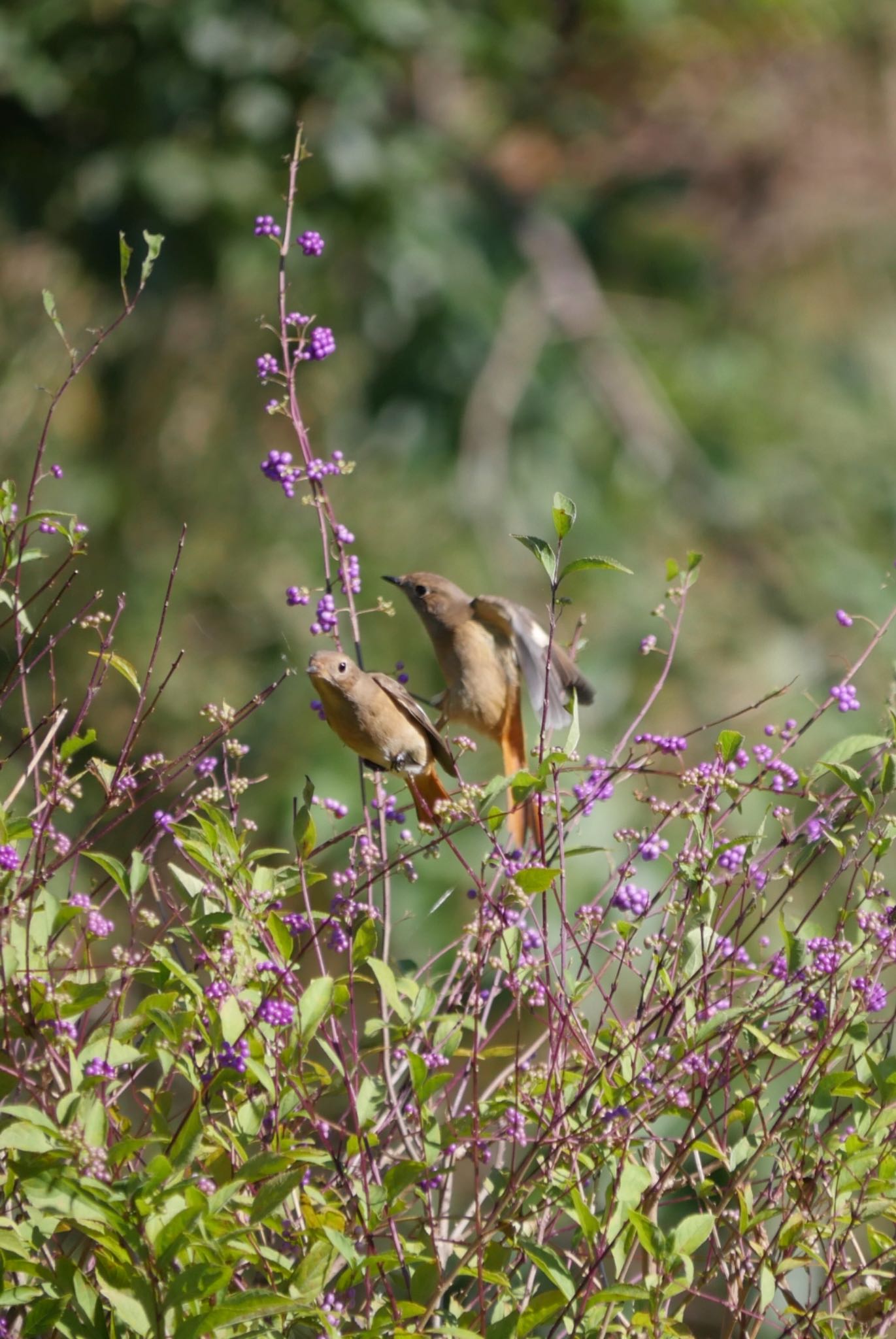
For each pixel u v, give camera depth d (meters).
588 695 7.16
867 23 18.17
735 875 5.03
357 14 16.17
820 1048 4.54
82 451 16.02
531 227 17.39
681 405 16.88
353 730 6.41
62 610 14.91
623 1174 4.16
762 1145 4.52
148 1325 3.85
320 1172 4.95
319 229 16.31
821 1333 4.45
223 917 4.58
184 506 15.94
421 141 16.84
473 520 15.78
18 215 16.41
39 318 16.17
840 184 17.70
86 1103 3.98
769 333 17.48
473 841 12.34
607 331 16.91
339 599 15.09
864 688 15.42
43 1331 4.05
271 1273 4.19
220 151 16.25
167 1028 4.22
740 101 17.80
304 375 16.31
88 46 16.25
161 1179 3.86
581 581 15.51
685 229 17.72
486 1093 5.13
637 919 5.42
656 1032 4.78
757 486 16.64
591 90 17.97
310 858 4.92
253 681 14.86
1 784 7.87
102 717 14.26
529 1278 4.66
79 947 4.68
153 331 16.25
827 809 5.38
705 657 15.30
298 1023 4.41
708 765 5.00
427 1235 4.61
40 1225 4.11
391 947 12.12
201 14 16.08
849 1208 4.58
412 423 16.23
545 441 16.33
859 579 16.41
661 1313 4.22
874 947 4.66
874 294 17.75
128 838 9.77
